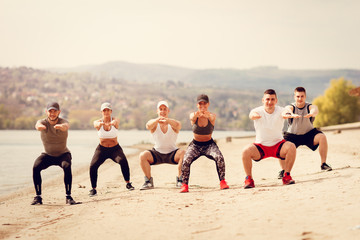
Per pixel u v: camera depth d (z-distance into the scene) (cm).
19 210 791
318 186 697
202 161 1855
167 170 1552
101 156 936
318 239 408
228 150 2730
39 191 868
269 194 680
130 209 649
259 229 466
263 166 1377
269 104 783
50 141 840
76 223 597
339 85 7569
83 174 1622
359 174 766
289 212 530
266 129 787
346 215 483
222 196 721
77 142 7019
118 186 1136
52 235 539
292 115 799
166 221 548
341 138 2825
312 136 907
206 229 493
